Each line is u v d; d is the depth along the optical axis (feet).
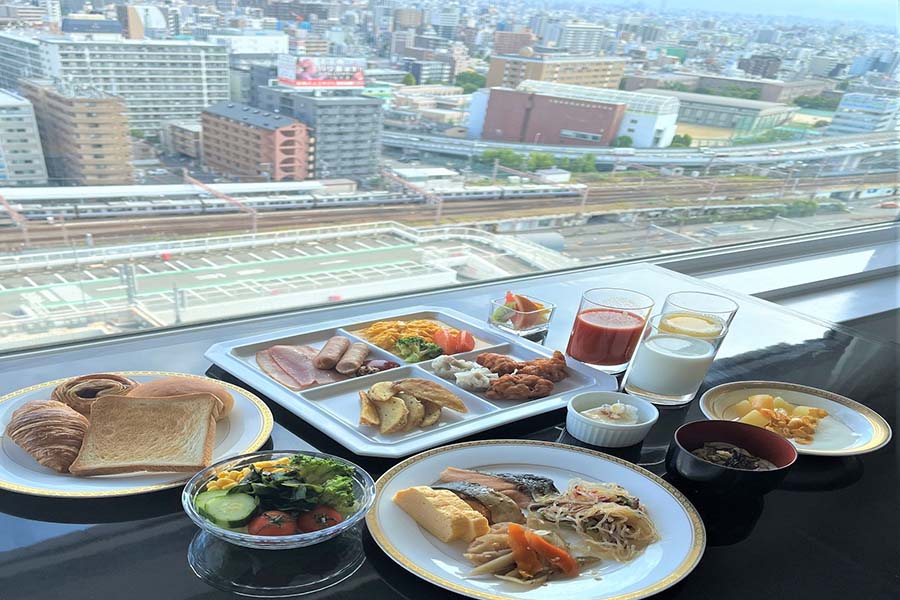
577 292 3.80
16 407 2.14
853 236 5.57
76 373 2.52
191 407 2.07
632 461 2.27
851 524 2.06
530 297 3.63
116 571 1.62
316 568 1.69
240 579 1.63
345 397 2.42
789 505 2.12
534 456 2.15
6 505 1.80
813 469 2.33
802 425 2.47
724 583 1.76
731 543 1.91
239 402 2.28
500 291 3.72
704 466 2.01
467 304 3.50
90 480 1.85
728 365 3.08
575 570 1.71
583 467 2.13
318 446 2.18
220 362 2.54
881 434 2.49
